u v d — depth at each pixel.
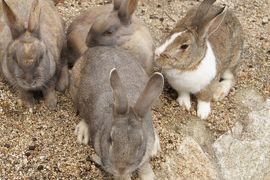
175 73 1.07
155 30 1.33
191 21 1.08
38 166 0.98
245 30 1.37
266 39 1.35
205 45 1.05
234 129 1.13
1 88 1.12
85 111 1.00
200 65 1.06
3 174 0.97
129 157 0.81
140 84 0.98
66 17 1.33
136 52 1.18
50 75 1.04
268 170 1.10
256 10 1.44
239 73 1.25
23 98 1.10
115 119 0.82
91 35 1.14
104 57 1.00
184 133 1.09
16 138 1.03
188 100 1.14
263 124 1.15
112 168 0.83
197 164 1.04
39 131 1.05
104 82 0.96
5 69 1.04
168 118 1.11
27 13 1.11
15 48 0.98
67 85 1.15
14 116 1.07
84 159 1.00
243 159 1.10
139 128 0.82
